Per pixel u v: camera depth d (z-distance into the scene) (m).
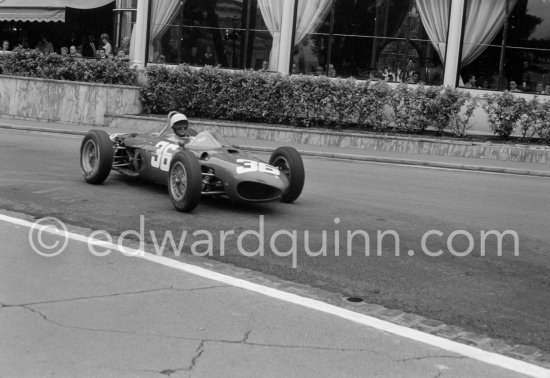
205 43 23.00
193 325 5.12
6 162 12.66
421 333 5.18
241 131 19.62
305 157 16.83
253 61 22.47
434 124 19.20
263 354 4.63
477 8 20.47
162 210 9.23
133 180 11.48
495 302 6.04
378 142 18.31
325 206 10.15
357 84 19.64
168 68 21.73
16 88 21.70
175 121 10.16
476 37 20.58
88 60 22.03
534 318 5.66
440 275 6.83
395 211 10.05
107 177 11.09
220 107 21.19
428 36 20.77
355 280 6.51
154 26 23.44
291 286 6.23
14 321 5.05
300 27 21.75
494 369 4.56
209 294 5.88
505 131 18.80
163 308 5.47
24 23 28.05
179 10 23.12
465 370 4.52
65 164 12.82
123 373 4.25
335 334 5.07
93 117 21.17
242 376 4.27
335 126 20.22
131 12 25.34
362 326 5.27
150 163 10.14
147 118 20.50
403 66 21.03
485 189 12.85
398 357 4.69
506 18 20.34
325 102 19.80
